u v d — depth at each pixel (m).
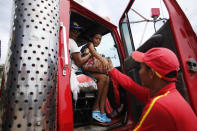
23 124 0.48
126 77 1.23
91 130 1.35
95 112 1.52
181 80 0.93
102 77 1.61
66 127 0.84
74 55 1.43
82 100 1.59
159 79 0.72
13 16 0.60
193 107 0.86
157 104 0.61
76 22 1.79
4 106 0.51
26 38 0.55
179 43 0.94
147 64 0.74
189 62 0.92
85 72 1.69
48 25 0.61
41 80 0.54
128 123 1.64
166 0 1.02
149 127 0.62
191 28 1.05
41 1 0.61
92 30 2.01
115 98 1.77
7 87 0.52
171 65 0.69
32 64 0.53
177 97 0.67
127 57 1.88
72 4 1.46
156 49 0.76
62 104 0.87
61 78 0.92
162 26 1.11
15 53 0.53
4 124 0.49
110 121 1.57
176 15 1.02
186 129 0.58
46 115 0.54
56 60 0.63
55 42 0.64
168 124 0.58
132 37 1.88
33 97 0.51
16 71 0.51
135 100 1.59
